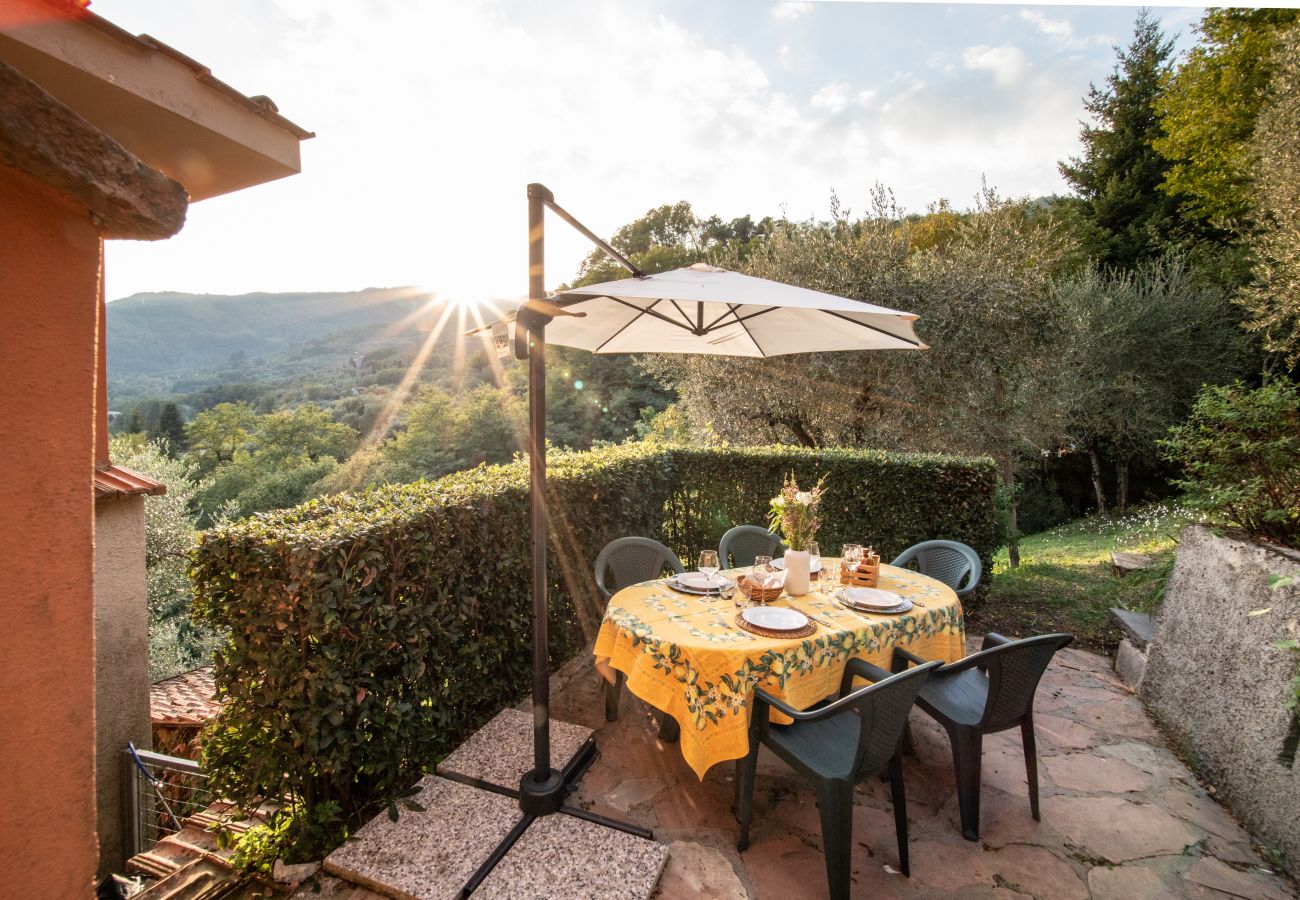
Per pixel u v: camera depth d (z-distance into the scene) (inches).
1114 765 121.3
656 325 157.5
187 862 132.6
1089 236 653.9
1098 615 202.8
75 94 96.7
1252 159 355.3
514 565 145.2
